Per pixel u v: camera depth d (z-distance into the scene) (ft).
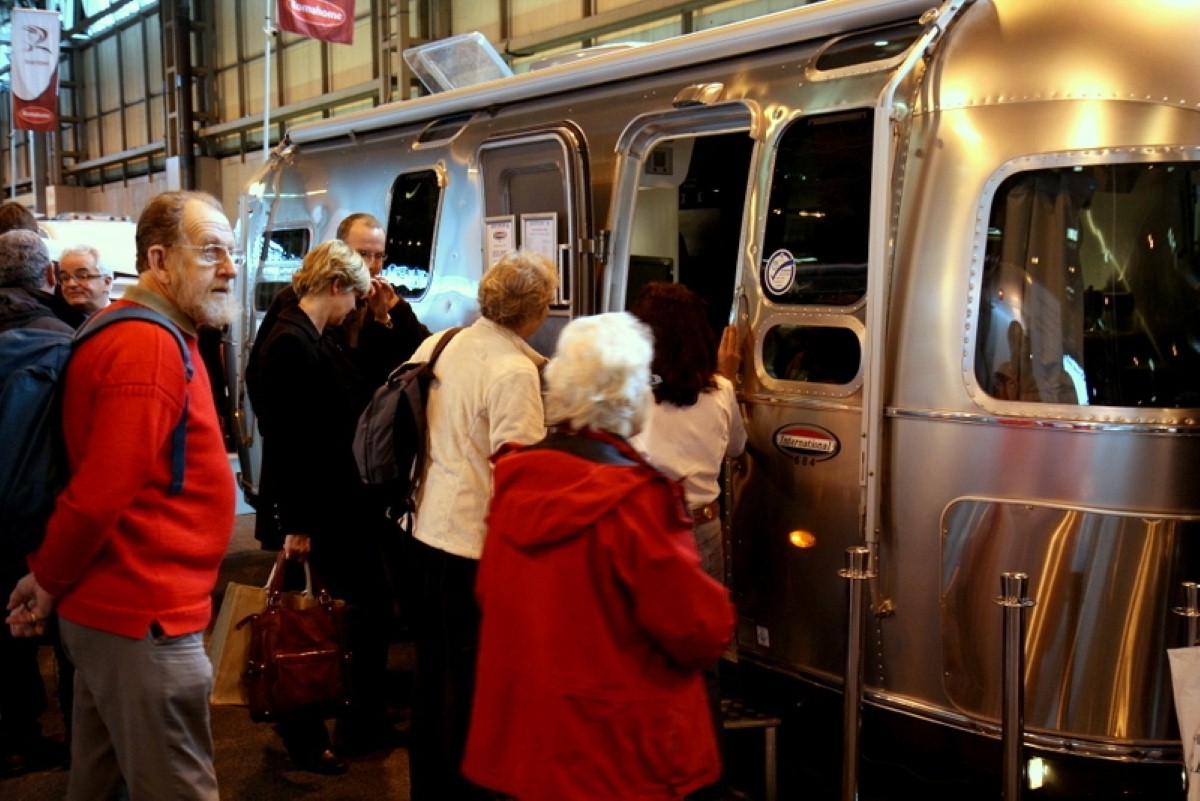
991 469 9.23
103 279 12.41
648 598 6.03
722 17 26.40
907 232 9.70
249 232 20.40
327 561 11.31
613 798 6.06
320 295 11.17
